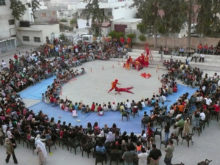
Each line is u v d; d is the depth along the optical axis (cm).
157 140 1908
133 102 2370
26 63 3641
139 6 4169
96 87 3019
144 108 2431
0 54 4575
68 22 7288
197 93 2342
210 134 1952
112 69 3609
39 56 3894
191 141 1834
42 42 4988
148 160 1509
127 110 2316
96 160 1642
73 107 2462
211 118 2162
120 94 2805
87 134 1850
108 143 1698
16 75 3145
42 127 1914
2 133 1939
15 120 2047
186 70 3020
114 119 2288
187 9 3659
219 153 1736
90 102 2658
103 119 2298
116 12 5609
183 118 1995
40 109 2555
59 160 1752
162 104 2292
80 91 2930
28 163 1739
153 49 4288
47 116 2214
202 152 1752
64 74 3244
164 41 4369
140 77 3266
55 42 4616
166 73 3350
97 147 1622
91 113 2416
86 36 4859
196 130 1992
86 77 3347
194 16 3628
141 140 1734
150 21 3956
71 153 1830
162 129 2041
